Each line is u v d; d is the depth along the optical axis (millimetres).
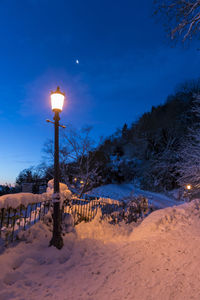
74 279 3248
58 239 4355
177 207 7719
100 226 7113
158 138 37688
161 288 2936
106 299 2695
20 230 4453
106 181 37625
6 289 2848
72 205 6996
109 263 3816
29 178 23438
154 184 31922
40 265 3672
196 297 2693
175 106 41250
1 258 3428
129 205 9211
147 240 5039
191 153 17719
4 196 4066
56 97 4871
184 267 3545
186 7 7172
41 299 2703
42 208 5785
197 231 5473
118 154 42219
